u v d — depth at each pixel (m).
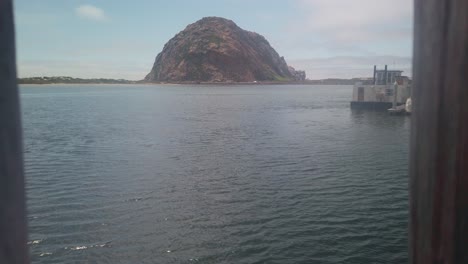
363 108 83.25
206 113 83.94
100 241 17.38
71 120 69.50
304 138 46.88
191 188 25.59
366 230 17.88
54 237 17.59
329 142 43.50
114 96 167.12
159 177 28.42
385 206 21.06
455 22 1.22
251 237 17.59
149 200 23.00
